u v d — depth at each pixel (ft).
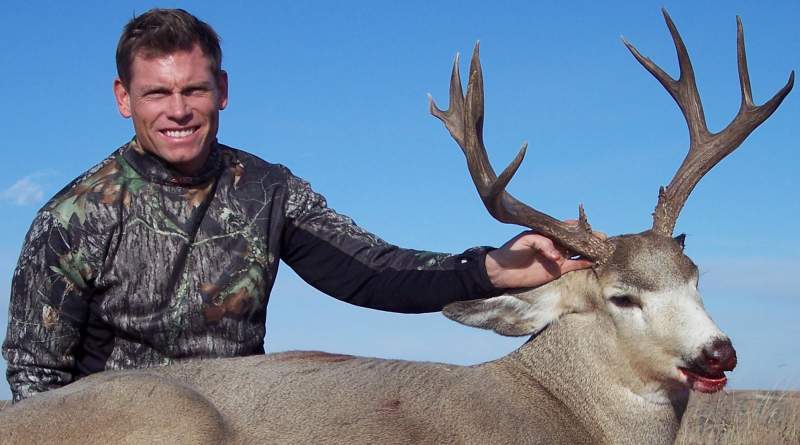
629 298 9.26
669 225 9.55
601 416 9.42
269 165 9.55
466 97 9.31
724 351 8.92
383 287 9.46
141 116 9.12
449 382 9.23
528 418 9.27
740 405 12.98
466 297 9.39
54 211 9.04
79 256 9.01
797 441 11.75
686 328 9.07
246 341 9.31
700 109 9.86
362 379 9.07
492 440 9.04
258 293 9.32
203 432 8.56
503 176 9.04
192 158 9.15
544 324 9.56
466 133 9.33
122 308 9.08
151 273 9.09
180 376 8.99
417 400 9.04
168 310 9.11
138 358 9.18
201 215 9.21
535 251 9.34
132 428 8.49
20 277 8.98
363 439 8.80
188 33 9.14
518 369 9.58
